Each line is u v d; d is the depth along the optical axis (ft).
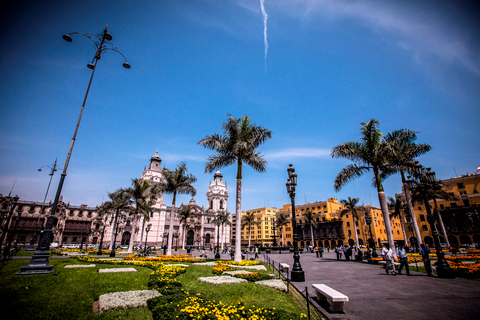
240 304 24.22
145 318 20.38
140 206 118.21
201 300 23.49
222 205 319.68
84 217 263.08
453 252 90.27
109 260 65.26
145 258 79.92
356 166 70.38
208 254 140.77
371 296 27.73
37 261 38.22
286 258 91.56
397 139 69.67
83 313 20.74
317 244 255.09
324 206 275.59
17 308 20.48
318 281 37.55
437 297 27.07
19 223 224.74
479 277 39.81
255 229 375.86
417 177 47.88
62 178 42.22
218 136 70.03
